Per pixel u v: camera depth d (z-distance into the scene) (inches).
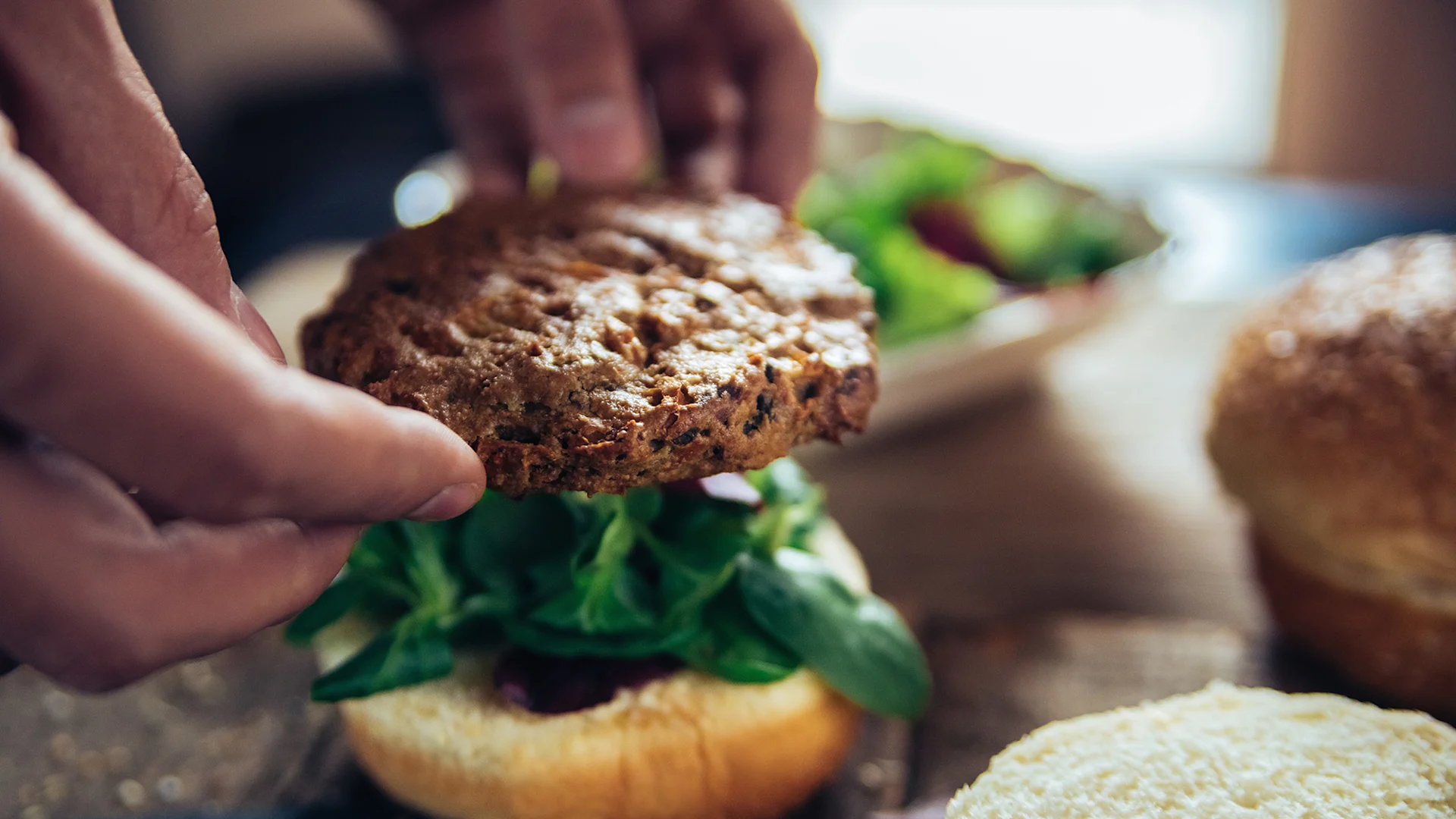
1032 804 10.1
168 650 8.4
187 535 8.4
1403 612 12.4
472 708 10.8
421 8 16.3
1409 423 12.5
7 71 8.0
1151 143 32.2
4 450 7.9
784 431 10.0
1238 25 34.0
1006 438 17.6
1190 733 10.6
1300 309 14.0
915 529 15.6
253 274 22.9
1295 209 23.6
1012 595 14.4
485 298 10.4
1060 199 21.6
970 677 13.2
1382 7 28.6
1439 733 10.4
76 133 8.2
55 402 7.5
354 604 11.5
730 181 15.2
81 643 8.1
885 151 23.8
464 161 17.6
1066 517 15.6
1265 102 32.0
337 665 11.2
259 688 13.5
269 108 34.4
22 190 7.3
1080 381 19.1
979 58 39.6
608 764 10.6
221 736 12.9
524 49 13.4
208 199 8.7
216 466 7.7
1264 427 13.3
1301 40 29.5
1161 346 19.8
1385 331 13.1
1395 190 24.5
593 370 9.8
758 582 11.1
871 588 14.6
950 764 12.2
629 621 10.7
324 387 8.2
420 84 34.9
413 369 9.9
